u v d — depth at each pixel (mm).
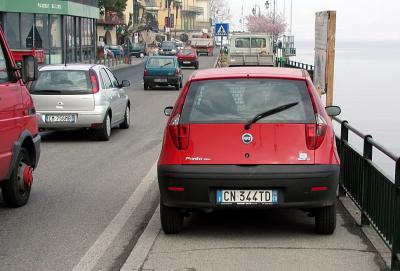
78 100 14602
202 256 6340
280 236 7055
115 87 16609
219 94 6945
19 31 46406
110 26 88312
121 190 9633
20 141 8391
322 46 11586
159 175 6863
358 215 7891
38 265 6168
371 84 51031
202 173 6613
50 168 11508
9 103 8070
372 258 6227
